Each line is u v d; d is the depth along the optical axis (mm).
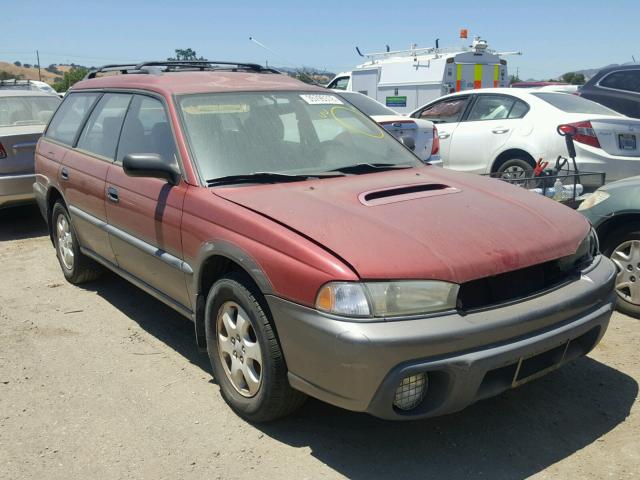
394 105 16672
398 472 3129
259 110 4391
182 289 3992
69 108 5969
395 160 4523
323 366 2955
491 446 3322
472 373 2908
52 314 5281
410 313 2885
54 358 4453
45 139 6203
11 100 8867
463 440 3381
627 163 7578
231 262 3635
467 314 2967
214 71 5133
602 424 3504
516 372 3102
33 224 8781
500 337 2979
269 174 3902
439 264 2963
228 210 3520
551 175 6133
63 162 5566
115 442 3424
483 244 3143
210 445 3377
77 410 3754
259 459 3252
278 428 3523
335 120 4676
